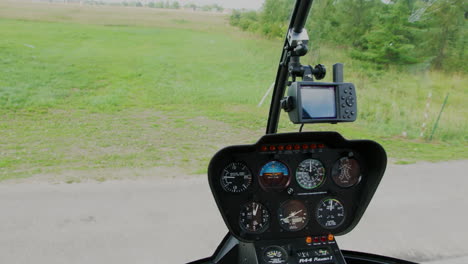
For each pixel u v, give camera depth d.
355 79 9.52
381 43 9.62
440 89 10.30
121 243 3.19
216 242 3.29
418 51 10.19
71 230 3.34
